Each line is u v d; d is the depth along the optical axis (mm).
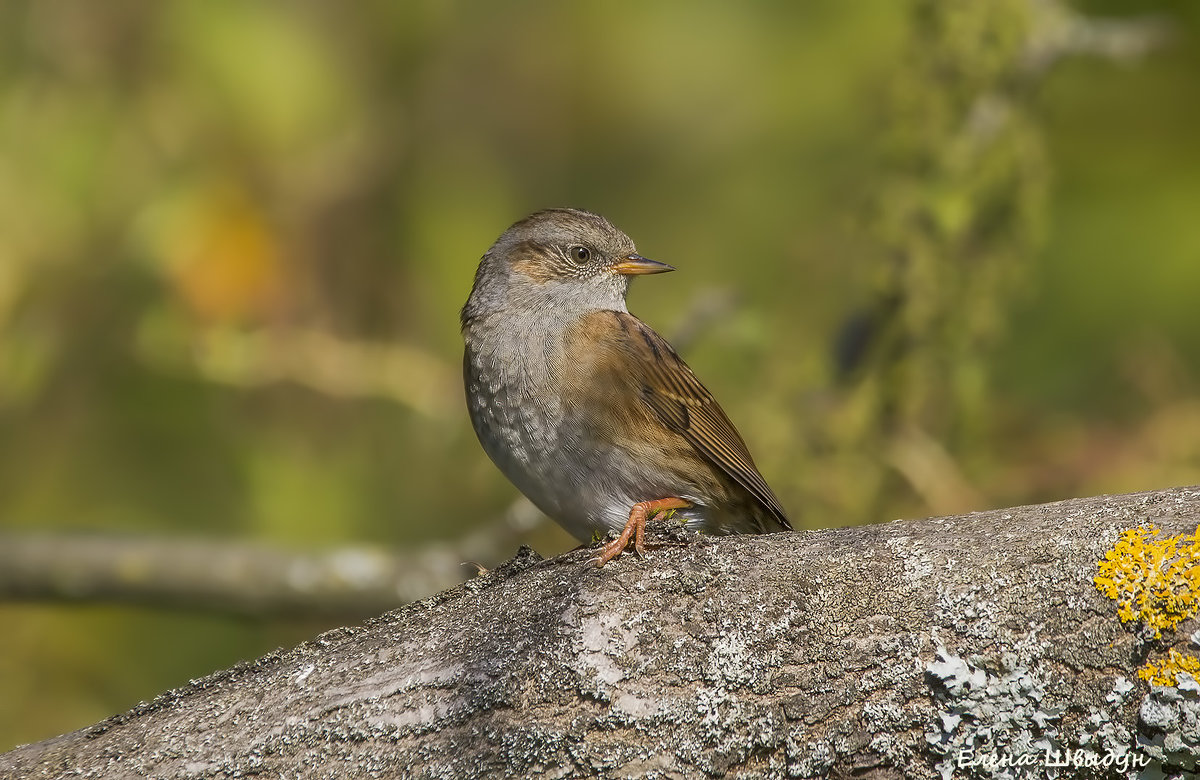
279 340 10680
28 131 10359
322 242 11008
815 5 12445
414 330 11297
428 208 11438
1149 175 11242
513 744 5027
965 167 10867
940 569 5070
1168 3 10969
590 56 12805
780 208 12477
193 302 10492
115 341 10828
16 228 10227
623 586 5309
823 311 11984
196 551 10453
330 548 10617
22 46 10539
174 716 5469
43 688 11047
